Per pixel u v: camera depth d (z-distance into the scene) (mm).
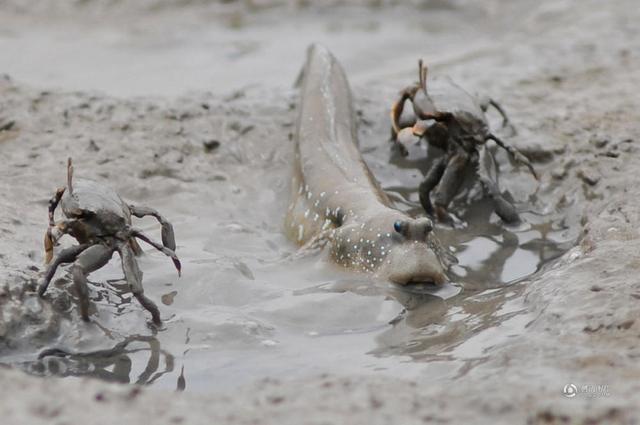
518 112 20781
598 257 14250
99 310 13711
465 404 10258
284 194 18422
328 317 13867
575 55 25250
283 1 34219
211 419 9781
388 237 14914
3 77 21969
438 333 13211
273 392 10539
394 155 19391
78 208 13344
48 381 10508
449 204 17766
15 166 18297
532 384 10852
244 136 19969
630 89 22141
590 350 11734
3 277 13531
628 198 16750
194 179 18562
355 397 10398
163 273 14875
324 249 15688
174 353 12938
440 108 16938
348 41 30469
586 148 18828
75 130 19812
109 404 10023
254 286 14719
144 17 33375
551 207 17656
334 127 18562
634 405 10008
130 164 18641
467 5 33969
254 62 28188
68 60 28500
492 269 15711
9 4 34344
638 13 29172
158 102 21062
